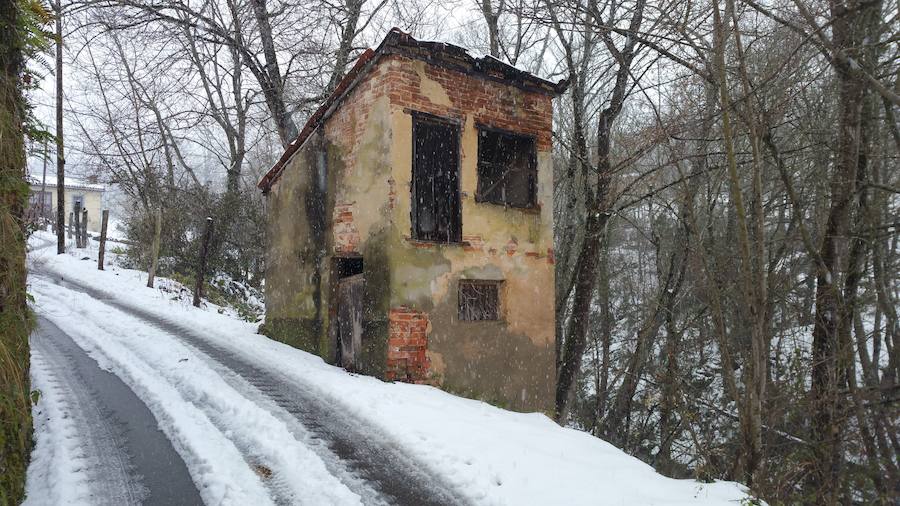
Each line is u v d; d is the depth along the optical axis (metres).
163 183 19.16
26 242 4.11
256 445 5.05
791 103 8.09
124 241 22.75
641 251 17.62
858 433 6.86
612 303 17.12
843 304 7.01
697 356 12.28
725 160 9.27
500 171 9.31
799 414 7.32
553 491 4.36
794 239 7.73
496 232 8.26
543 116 8.95
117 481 4.32
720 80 6.18
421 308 7.41
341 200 8.34
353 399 6.18
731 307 9.74
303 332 9.05
